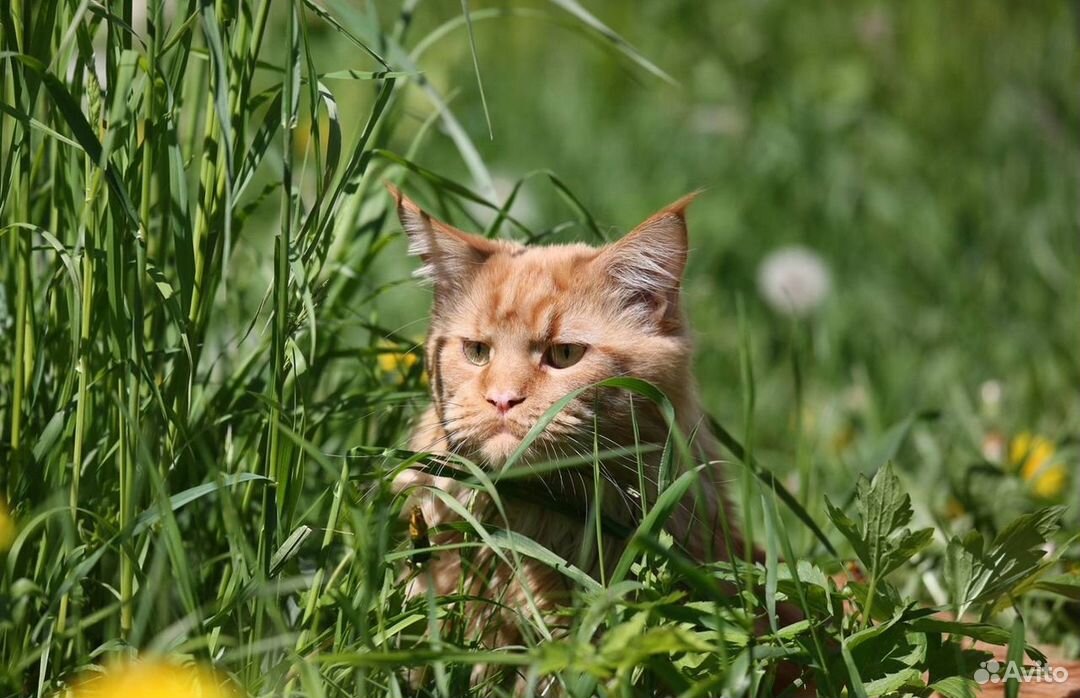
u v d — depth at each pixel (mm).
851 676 3883
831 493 7234
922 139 13211
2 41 4500
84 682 3918
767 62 13914
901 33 14938
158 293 4844
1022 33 14938
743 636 3986
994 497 6219
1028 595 5758
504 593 4863
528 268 5566
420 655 3623
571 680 3848
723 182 11992
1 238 5031
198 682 3787
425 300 8938
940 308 10297
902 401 8750
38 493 4508
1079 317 9930
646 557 4398
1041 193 11945
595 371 5312
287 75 4461
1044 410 8555
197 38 6211
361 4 11102
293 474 4484
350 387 6234
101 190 4535
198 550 4941
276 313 4430
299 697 3961
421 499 5234
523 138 12547
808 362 9578
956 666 4316
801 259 10438
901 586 6066
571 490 5285
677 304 5617
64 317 4918
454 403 5383
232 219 5035
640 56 6012
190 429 4941
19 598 4074
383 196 6219
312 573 5062
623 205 11242
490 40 14414
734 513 5887
